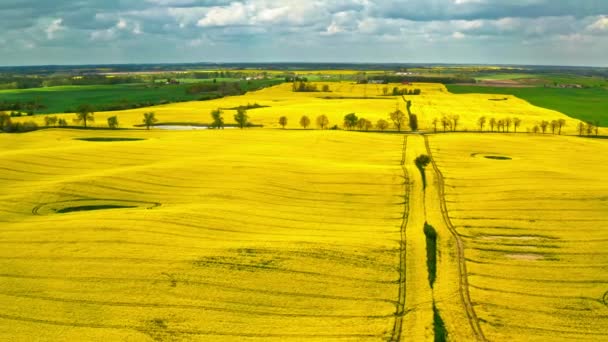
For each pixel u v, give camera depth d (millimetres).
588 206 70875
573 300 46781
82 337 38719
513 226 65188
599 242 59906
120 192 74812
